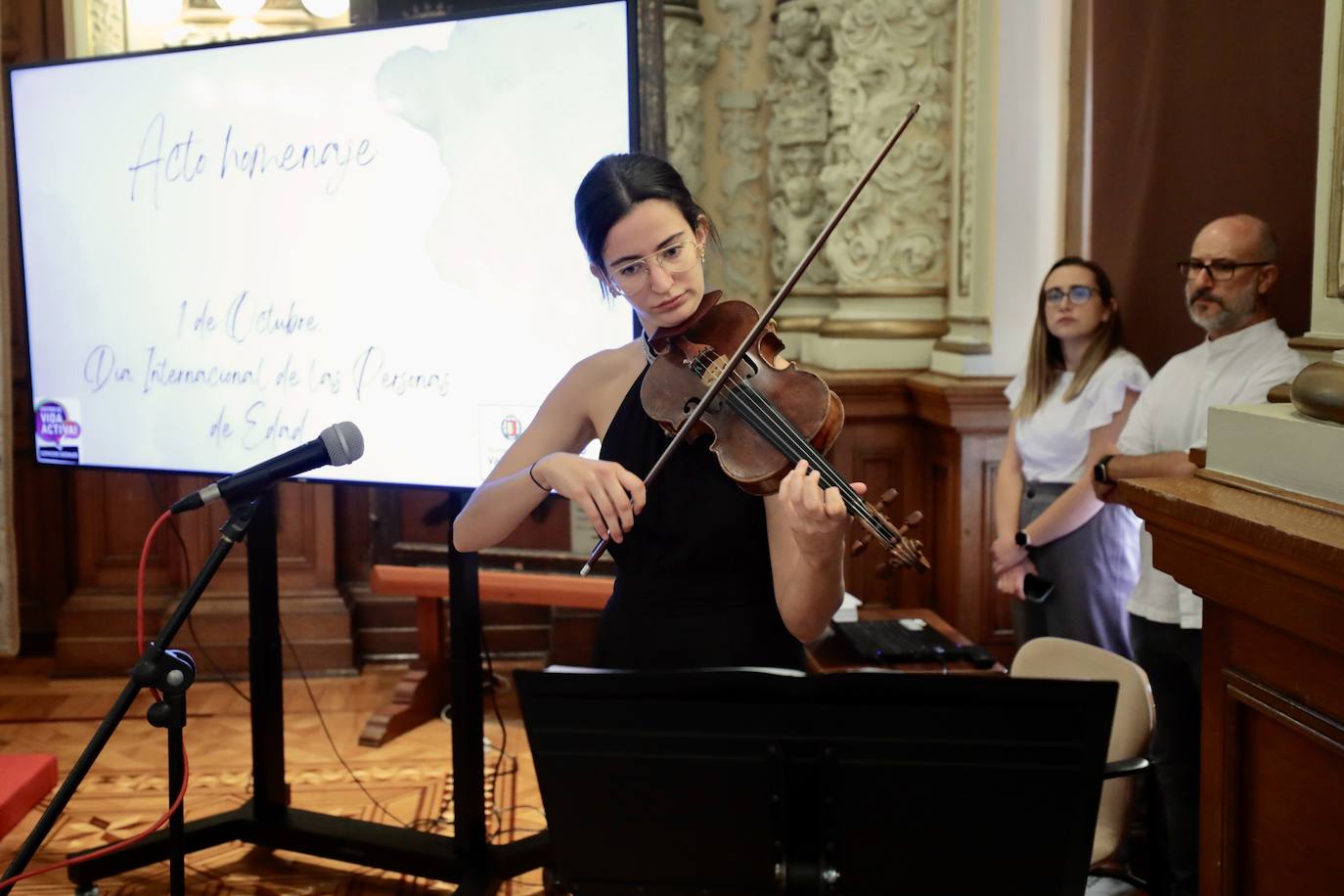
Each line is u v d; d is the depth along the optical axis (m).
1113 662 2.28
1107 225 3.56
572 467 1.67
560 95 2.53
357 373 2.75
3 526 4.16
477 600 2.77
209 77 2.82
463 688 2.75
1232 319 2.67
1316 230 2.34
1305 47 2.73
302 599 4.54
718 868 1.44
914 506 4.53
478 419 2.66
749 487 1.71
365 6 4.25
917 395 4.39
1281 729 1.61
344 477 2.80
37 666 4.63
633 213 1.69
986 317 4.15
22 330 4.59
